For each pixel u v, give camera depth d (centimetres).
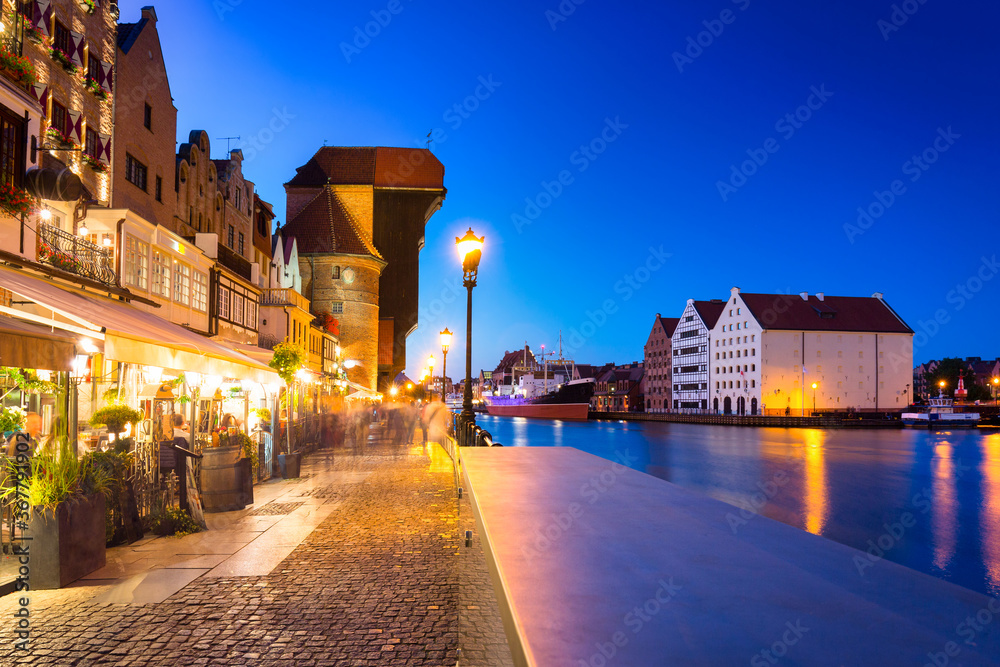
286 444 1952
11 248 1209
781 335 9725
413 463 1892
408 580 641
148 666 435
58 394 778
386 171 6041
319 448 2492
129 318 1023
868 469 3706
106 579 644
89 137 1944
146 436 1003
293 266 4672
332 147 6147
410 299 6034
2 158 1201
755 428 8381
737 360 10225
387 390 5900
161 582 634
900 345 10250
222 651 461
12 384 790
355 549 776
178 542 816
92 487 679
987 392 12656
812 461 4166
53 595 592
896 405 10162
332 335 4503
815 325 9912
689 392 11606
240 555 745
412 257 6044
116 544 793
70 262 1377
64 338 657
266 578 648
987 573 1457
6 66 1208
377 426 4088
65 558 619
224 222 3194
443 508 1077
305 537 845
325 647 469
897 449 5141
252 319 2880
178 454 891
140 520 842
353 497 1205
